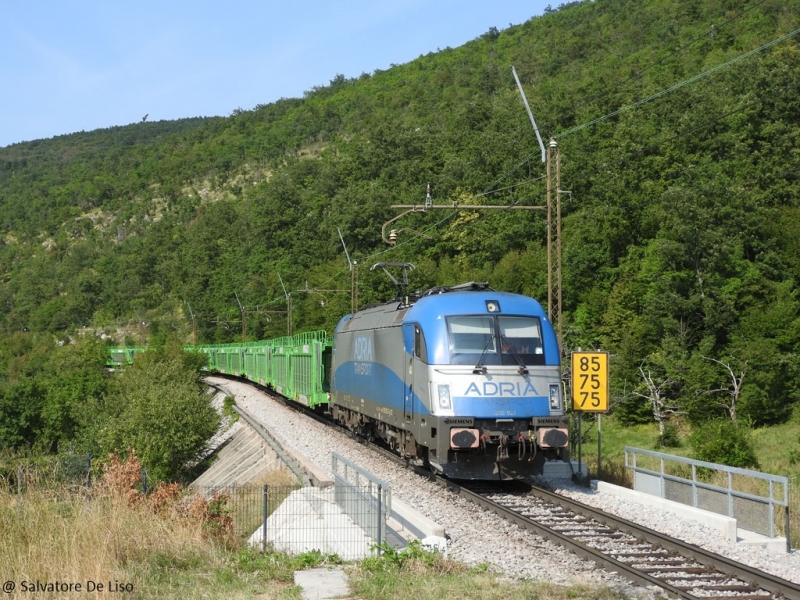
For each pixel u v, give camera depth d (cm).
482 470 1703
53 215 19650
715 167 5159
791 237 4584
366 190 7738
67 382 5191
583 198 5912
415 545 1140
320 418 3462
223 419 4444
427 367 1698
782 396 3847
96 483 1358
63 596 909
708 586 993
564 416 1692
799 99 5278
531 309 1758
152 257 13338
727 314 4209
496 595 924
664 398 3981
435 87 14312
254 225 10225
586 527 1347
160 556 1127
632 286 4603
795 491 1938
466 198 6281
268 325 7988
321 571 1080
